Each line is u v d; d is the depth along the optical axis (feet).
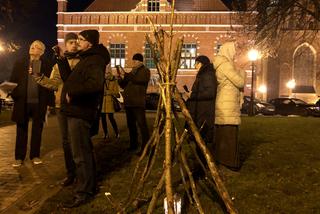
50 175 25.50
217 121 24.67
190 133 20.13
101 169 26.30
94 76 19.34
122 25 147.43
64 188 22.45
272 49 72.54
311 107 120.47
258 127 48.08
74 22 149.69
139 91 30.42
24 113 27.78
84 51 19.97
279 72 166.91
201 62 24.30
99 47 20.06
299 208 19.47
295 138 39.01
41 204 19.99
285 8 65.31
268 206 19.63
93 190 20.53
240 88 24.56
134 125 31.99
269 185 22.77
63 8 150.00
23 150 28.19
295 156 30.09
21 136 28.12
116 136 39.78
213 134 24.32
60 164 28.55
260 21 67.87
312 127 48.85
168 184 16.44
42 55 28.02
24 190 22.39
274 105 124.77
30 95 28.12
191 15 144.66
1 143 37.37
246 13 73.87
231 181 23.36
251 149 32.65
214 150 25.27
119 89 39.91
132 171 25.45
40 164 28.53
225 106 24.36
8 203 20.29
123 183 23.00
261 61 161.38
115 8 152.35
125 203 19.21
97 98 20.31
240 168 26.14
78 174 20.15
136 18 146.61
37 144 28.84
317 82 165.17
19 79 27.89
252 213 18.81
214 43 143.84
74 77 19.62
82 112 19.77
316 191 21.91
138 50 146.82
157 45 18.07
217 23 143.54
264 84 164.25
